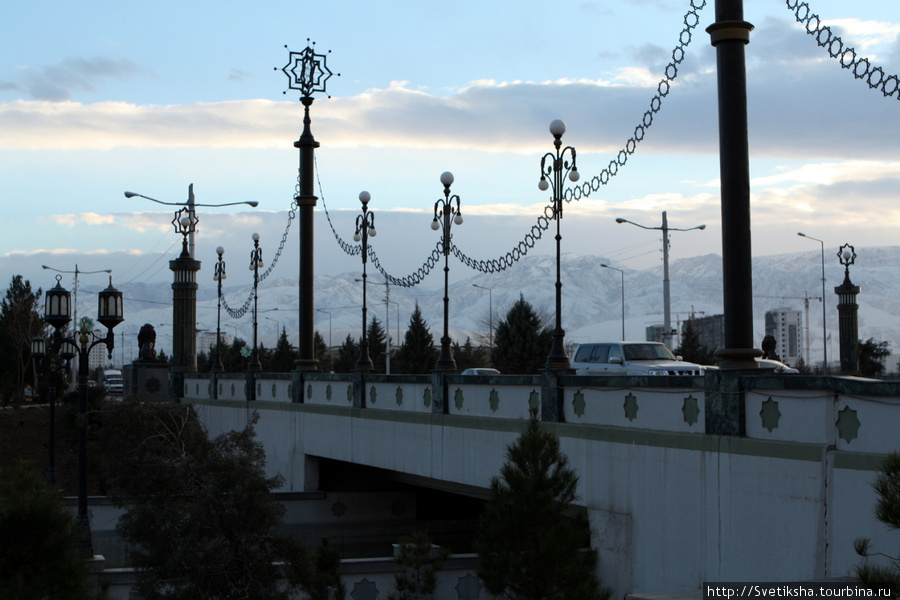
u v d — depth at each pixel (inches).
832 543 380.8
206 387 1466.5
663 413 489.1
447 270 813.2
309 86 1117.7
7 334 2647.6
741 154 470.0
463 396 698.2
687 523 460.8
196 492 600.1
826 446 386.6
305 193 1110.4
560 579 451.2
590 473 539.5
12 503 349.1
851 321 1363.2
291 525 1006.4
